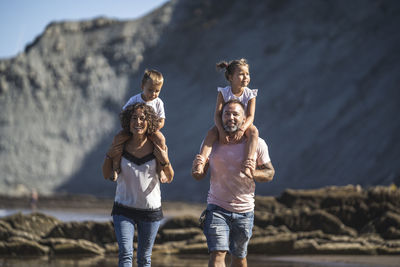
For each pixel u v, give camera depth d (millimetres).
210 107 149500
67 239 18719
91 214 51750
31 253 17844
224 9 187000
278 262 16078
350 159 99562
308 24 147375
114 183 151125
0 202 85750
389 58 117062
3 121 180750
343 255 17938
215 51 166125
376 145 97625
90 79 184625
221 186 9102
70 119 176125
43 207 74500
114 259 16969
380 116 103500
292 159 108438
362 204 22000
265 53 147750
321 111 114938
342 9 143500
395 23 126938
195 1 196500
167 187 124688
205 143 9242
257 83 135375
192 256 18281
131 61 184750
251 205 9234
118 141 8883
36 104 184125
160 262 16344
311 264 15469
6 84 193250
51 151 168000
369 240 18844
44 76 191625
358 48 126125
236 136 9117
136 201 8922
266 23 160625
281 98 125562
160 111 9547
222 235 9000
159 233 20422
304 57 134875
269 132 118688
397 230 19391
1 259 16703
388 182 85750
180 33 186000
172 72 170250
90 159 163500
